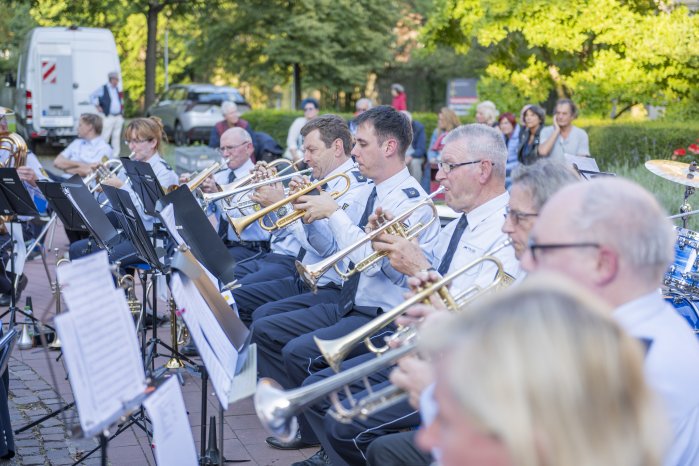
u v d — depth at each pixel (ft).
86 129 28.86
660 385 5.97
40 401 15.44
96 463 12.68
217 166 18.12
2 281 19.21
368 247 12.40
